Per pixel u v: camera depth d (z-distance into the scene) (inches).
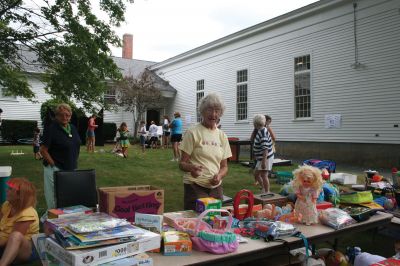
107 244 76.5
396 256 122.3
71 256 71.6
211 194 131.2
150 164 450.3
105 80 383.2
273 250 98.0
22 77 397.7
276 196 139.3
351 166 500.4
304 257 116.0
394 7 470.6
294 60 612.7
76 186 149.3
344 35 532.4
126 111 893.2
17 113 798.5
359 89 512.4
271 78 657.0
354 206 137.9
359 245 175.0
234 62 745.0
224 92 772.6
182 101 913.5
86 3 352.8
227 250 89.4
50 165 173.6
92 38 351.3
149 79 891.4
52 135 172.4
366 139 503.2
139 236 81.7
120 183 321.7
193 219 104.3
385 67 481.7
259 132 259.6
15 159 467.8
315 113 574.9
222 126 773.3
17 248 117.6
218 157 131.6
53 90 353.4
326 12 557.9
